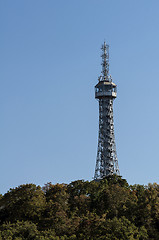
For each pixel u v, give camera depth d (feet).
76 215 562.66
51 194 615.16
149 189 622.13
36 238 453.58
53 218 525.34
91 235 460.55
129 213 542.16
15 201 595.47
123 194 594.24
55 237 458.09
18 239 446.60
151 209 538.88
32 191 598.75
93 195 609.01
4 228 485.56
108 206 574.56
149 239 488.85
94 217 499.51
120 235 451.94
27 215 562.25
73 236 459.73
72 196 629.10
